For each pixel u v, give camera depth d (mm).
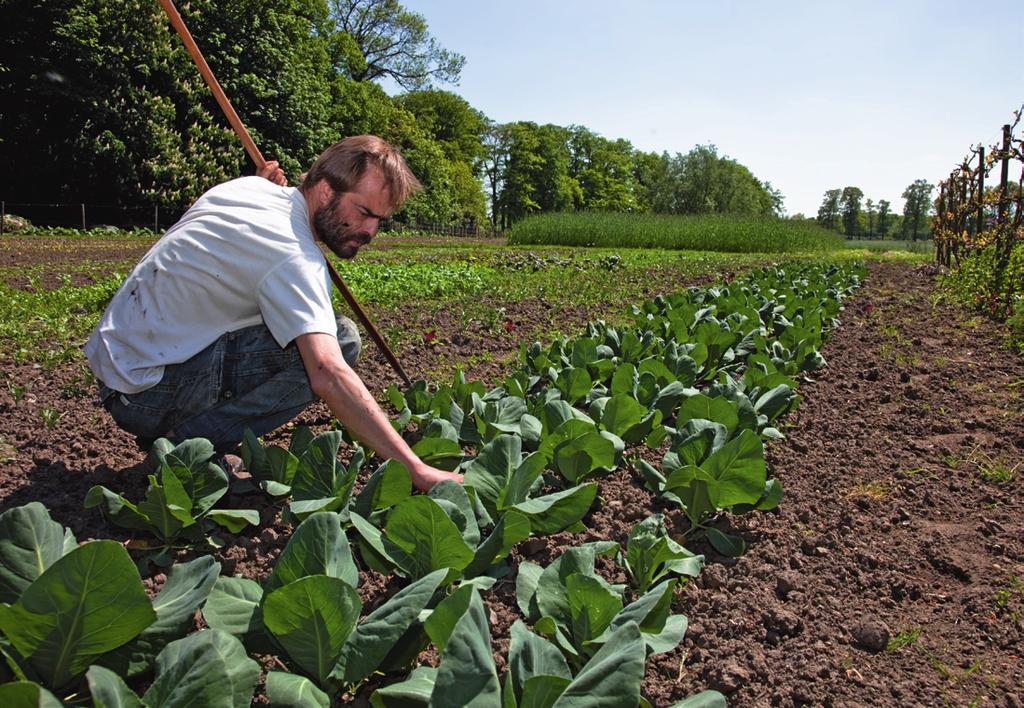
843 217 135250
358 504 2312
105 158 27422
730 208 84312
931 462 3717
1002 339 6977
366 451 3258
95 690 1298
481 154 89688
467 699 1360
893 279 13492
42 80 25625
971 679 2057
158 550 2432
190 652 1464
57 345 5414
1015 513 3135
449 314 7828
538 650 1610
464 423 3342
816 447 3883
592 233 31312
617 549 2268
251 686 1494
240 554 2447
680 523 2891
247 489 2744
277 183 3461
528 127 98312
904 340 6926
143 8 27438
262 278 2518
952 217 14102
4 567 1622
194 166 29453
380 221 2842
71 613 1454
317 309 2463
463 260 16484
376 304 8336
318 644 1607
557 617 1918
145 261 2764
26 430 3545
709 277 13164
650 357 4457
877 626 2242
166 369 2775
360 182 2691
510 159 94312
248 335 2830
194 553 2451
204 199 2744
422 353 5844
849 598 2461
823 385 5141
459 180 78000
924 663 2131
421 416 3355
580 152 107750
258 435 3029
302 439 2842
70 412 3877
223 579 1854
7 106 26766
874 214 135375
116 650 1617
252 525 2648
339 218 2766
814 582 2529
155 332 2730
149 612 1498
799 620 2283
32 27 26156
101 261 13133
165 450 2469
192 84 29969
